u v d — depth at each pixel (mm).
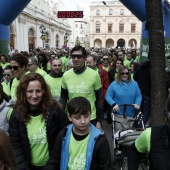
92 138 1844
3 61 6840
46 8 39156
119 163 2898
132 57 11180
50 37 41125
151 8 2980
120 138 2756
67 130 1924
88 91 3002
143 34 6246
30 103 2006
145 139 1506
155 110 3158
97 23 64625
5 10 6609
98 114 3098
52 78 3764
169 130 1397
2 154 1099
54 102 2127
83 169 1836
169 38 5965
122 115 3594
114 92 3854
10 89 3416
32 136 2010
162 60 3082
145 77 4242
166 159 1384
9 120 2068
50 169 1921
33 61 4039
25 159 2033
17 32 27312
